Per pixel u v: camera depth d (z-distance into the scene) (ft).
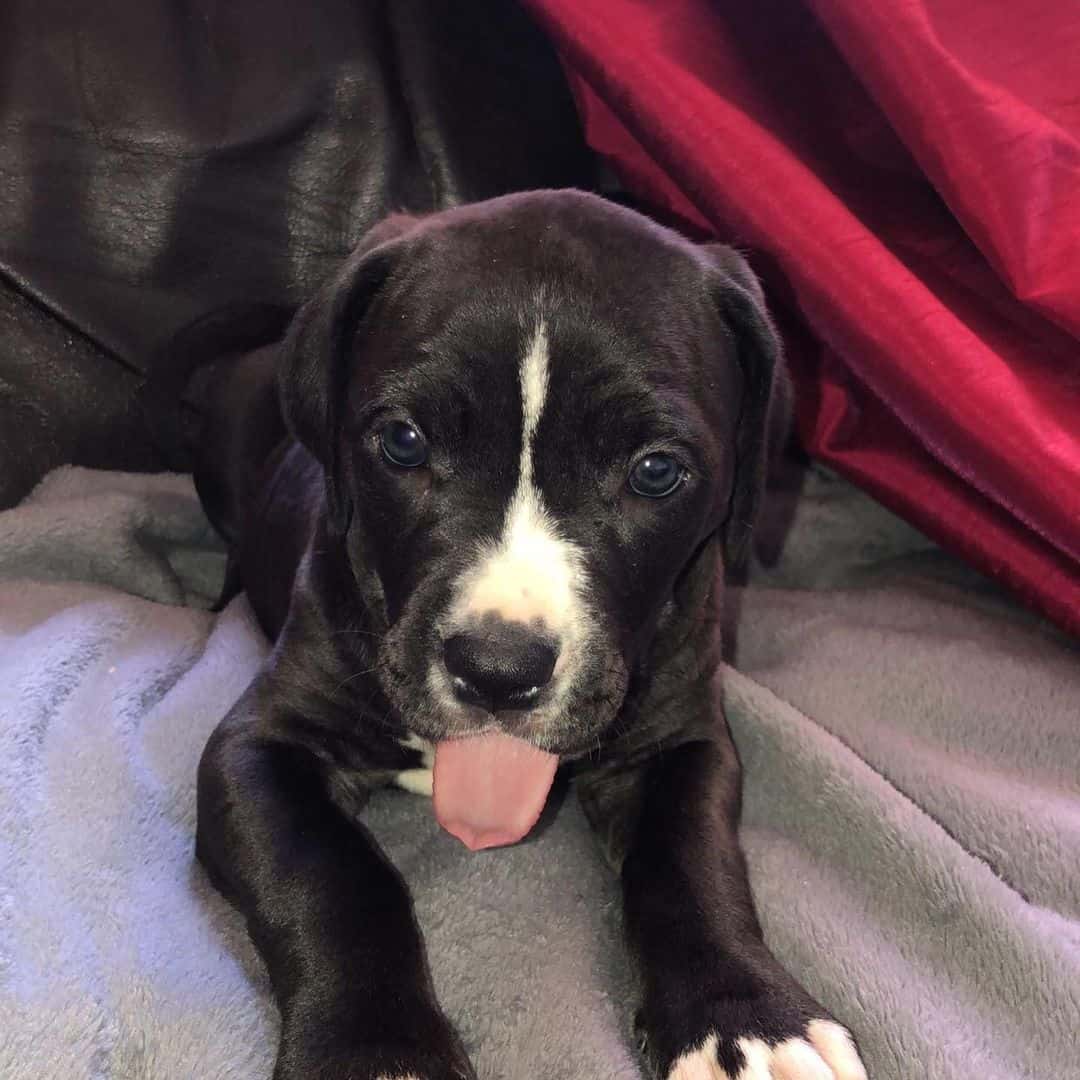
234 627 1.12
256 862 0.79
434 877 0.88
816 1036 0.72
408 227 0.94
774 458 0.95
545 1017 0.76
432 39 1.33
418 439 0.79
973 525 1.23
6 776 0.87
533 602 0.75
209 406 1.38
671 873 0.82
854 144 1.25
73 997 0.72
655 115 1.16
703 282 0.85
